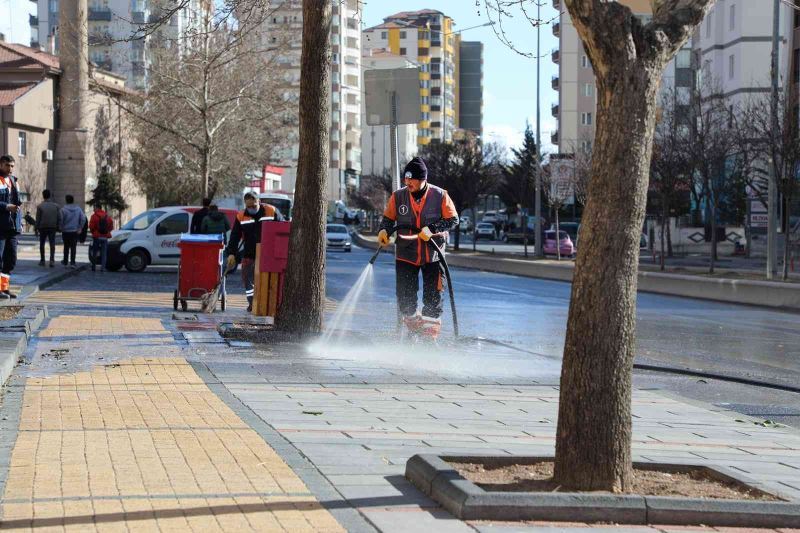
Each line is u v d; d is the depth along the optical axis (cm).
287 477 619
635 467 654
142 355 1213
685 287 3350
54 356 1180
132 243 3425
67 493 565
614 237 584
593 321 586
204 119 4403
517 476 618
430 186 1338
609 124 587
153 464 641
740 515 545
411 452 708
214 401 898
